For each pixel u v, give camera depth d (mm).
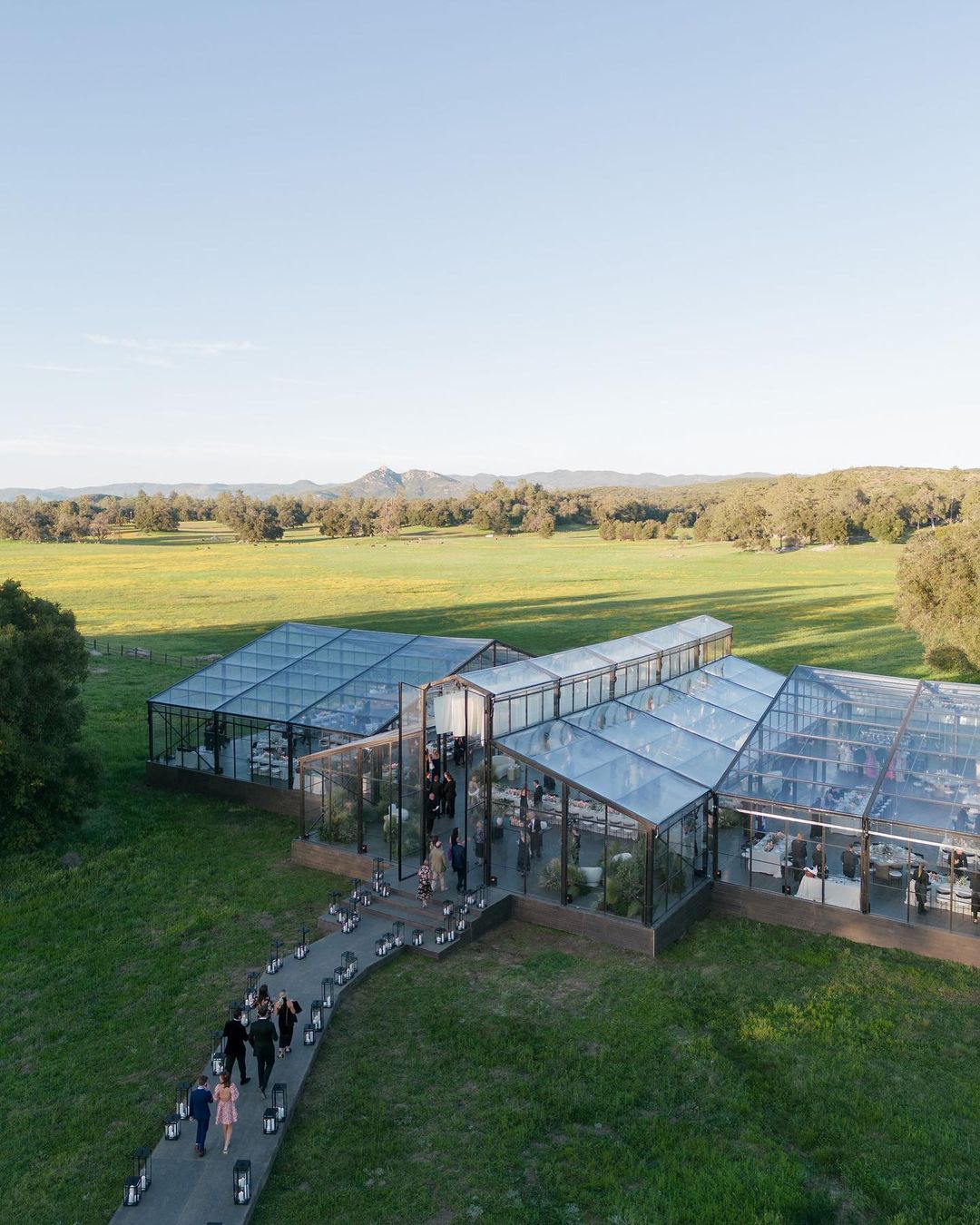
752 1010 22328
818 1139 17562
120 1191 16203
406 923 26906
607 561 184375
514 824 30281
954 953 24719
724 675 46625
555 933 26812
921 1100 18703
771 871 28844
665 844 26484
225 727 40375
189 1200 15773
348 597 122438
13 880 30562
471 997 22953
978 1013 22172
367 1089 19188
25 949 25984
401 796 29719
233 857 33062
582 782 27281
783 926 27234
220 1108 16953
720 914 28281
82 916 28078
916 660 77875
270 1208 15758
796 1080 19391
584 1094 18891
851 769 31156
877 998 22906
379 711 38844
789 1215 15445
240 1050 18922
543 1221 15336
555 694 33812
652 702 39188
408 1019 21938
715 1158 16891
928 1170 16641
